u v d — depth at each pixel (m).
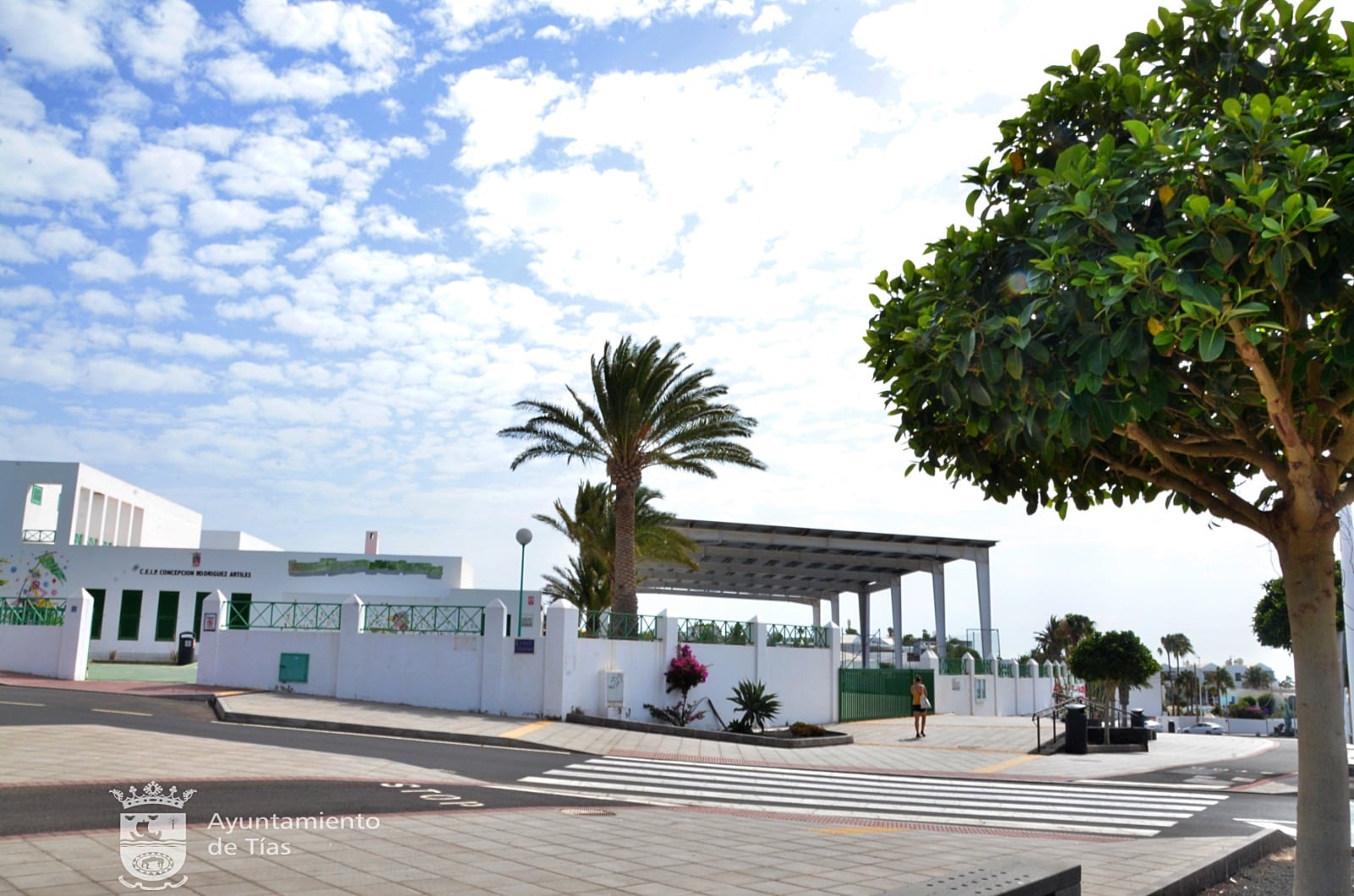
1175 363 6.21
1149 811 14.87
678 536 34.50
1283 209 4.98
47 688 22.30
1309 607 6.32
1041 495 7.93
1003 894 4.99
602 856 8.46
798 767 20.05
